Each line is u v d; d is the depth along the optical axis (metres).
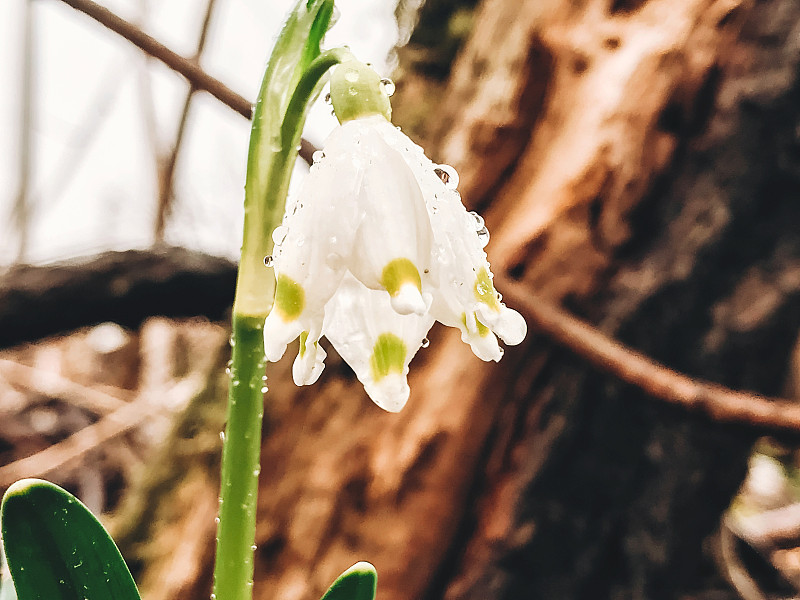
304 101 0.08
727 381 0.17
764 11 0.16
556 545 0.16
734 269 0.16
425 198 0.08
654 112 0.16
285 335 0.07
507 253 0.16
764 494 0.33
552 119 0.17
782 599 0.22
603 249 0.16
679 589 0.17
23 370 0.33
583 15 0.17
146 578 0.19
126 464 0.31
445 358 0.16
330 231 0.08
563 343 0.15
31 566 0.08
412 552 0.16
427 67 0.20
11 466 0.29
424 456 0.16
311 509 0.16
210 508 0.19
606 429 0.16
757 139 0.16
